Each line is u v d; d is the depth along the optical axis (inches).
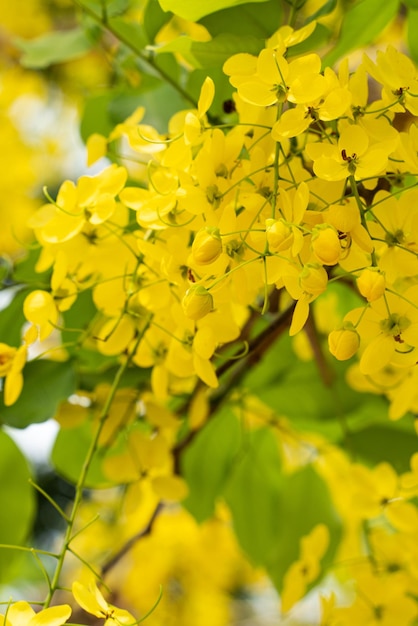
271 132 35.8
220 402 46.3
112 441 42.8
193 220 36.8
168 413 42.6
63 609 35.4
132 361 40.6
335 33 41.9
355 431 46.6
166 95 44.0
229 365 42.6
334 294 48.4
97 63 100.7
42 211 38.8
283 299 44.4
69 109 105.8
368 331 36.2
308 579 42.4
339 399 46.8
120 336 39.2
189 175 36.7
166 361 38.6
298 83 35.4
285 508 48.3
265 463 48.9
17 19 98.6
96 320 40.6
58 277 38.2
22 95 101.0
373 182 36.8
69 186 37.9
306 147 35.7
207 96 36.3
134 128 38.8
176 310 37.6
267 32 39.3
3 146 97.2
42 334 38.4
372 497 41.9
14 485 45.2
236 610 103.3
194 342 37.2
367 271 34.7
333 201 36.0
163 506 47.6
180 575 86.1
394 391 40.8
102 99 46.3
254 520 48.9
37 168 108.0
